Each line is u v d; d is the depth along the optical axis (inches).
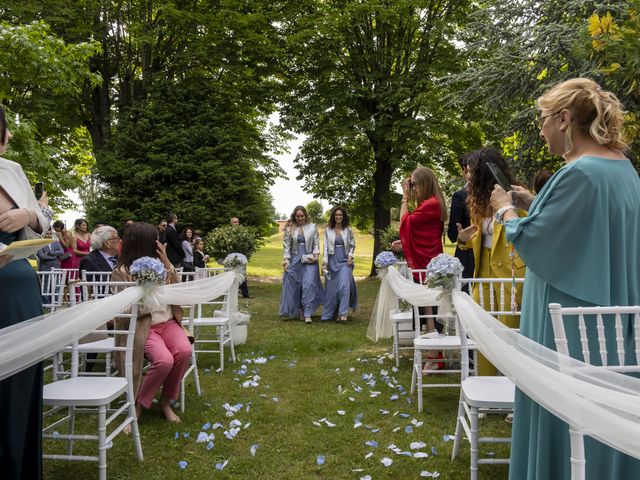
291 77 657.6
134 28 560.7
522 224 75.8
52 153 392.2
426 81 579.2
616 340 71.9
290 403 175.5
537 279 79.0
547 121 79.0
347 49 649.6
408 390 188.2
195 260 488.7
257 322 349.7
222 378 207.3
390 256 252.8
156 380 152.8
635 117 170.1
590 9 280.1
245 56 624.1
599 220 71.3
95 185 739.4
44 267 366.6
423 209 214.4
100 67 601.6
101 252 221.5
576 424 60.5
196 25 605.6
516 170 319.6
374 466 126.3
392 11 569.9
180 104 625.3
